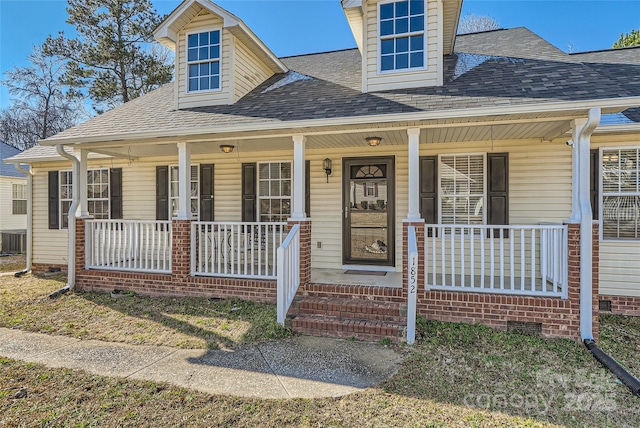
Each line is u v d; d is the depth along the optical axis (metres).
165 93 9.08
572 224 4.80
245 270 6.35
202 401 3.35
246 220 8.08
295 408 3.22
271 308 5.82
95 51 17.58
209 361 4.21
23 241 14.66
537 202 6.47
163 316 5.71
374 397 3.40
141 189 8.87
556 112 4.67
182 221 6.53
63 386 3.63
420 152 6.98
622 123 5.54
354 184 7.44
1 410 3.18
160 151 7.73
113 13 17.83
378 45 6.37
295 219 5.87
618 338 4.95
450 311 5.21
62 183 9.59
